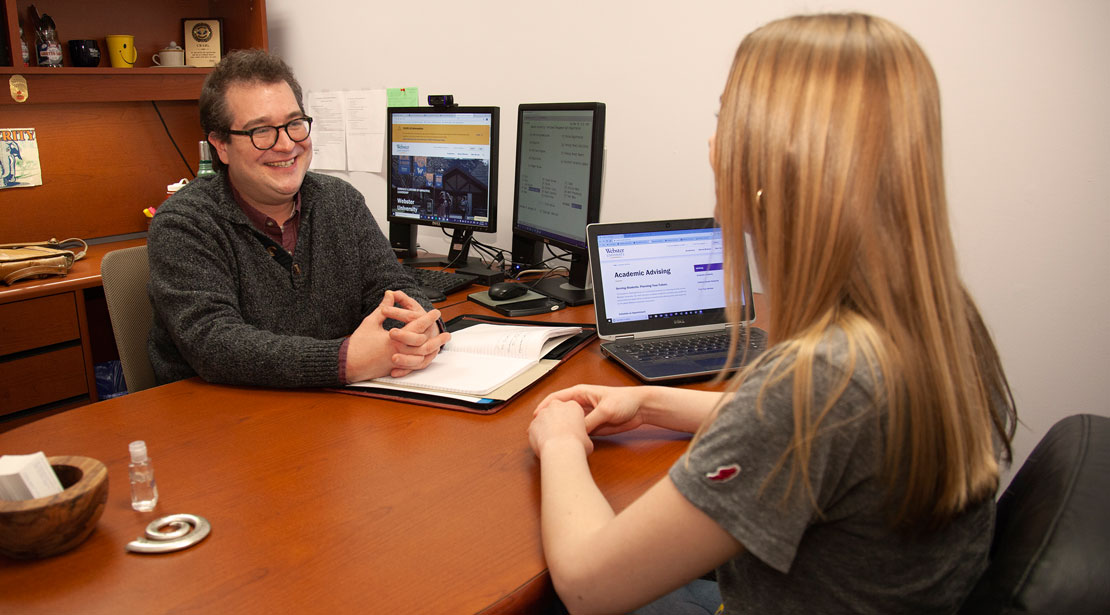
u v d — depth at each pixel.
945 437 0.56
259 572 0.71
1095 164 1.46
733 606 0.69
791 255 0.61
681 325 1.44
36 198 2.34
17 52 2.10
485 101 2.26
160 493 0.85
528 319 1.57
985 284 1.61
